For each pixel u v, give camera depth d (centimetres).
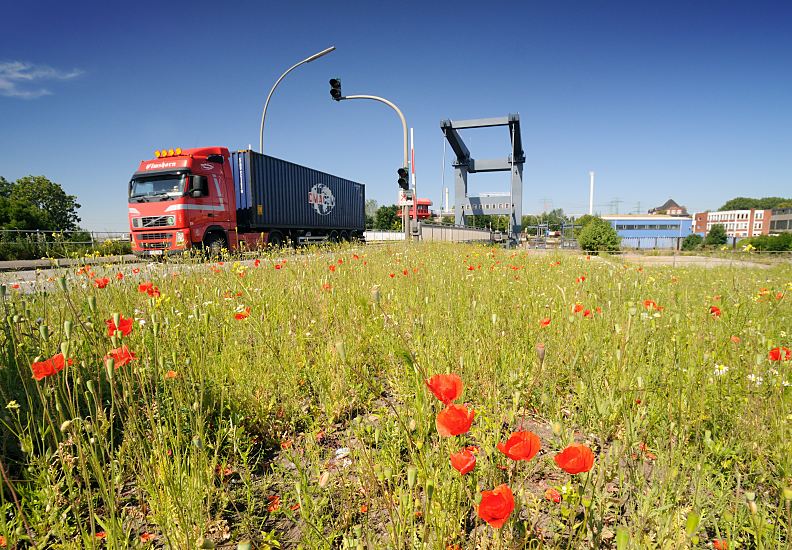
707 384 258
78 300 376
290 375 309
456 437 209
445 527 167
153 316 271
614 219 10312
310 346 370
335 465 236
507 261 1048
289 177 2030
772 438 219
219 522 195
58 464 223
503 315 388
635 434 217
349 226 2722
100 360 258
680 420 224
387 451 220
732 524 175
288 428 280
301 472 182
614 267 898
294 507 205
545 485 218
